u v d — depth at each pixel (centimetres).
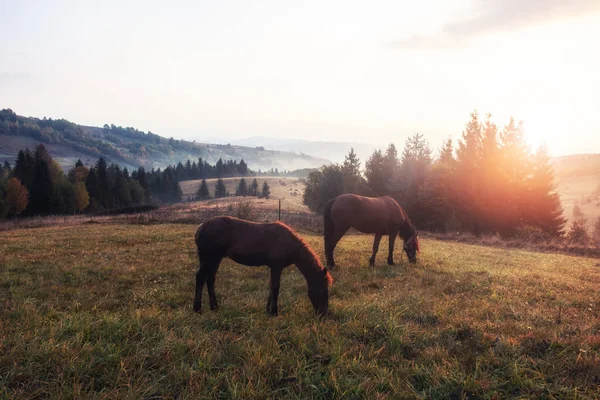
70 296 793
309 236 2244
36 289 829
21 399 381
